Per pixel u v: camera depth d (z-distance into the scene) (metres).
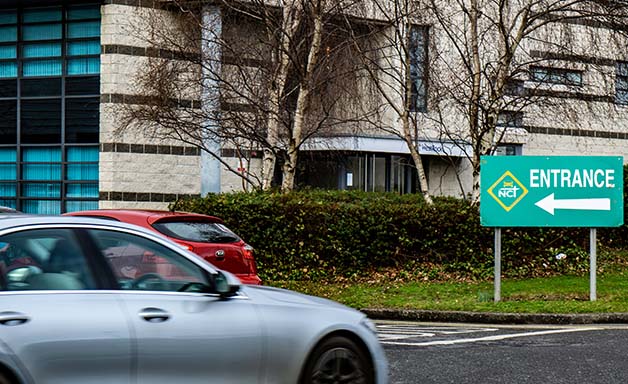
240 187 27.83
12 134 27.61
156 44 23.22
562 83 21.16
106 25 26.39
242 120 20.48
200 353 6.80
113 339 6.43
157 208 26.81
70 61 27.05
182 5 23.70
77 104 26.95
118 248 6.90
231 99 21.38
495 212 16.33
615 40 21.16
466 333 13.13
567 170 16.34
